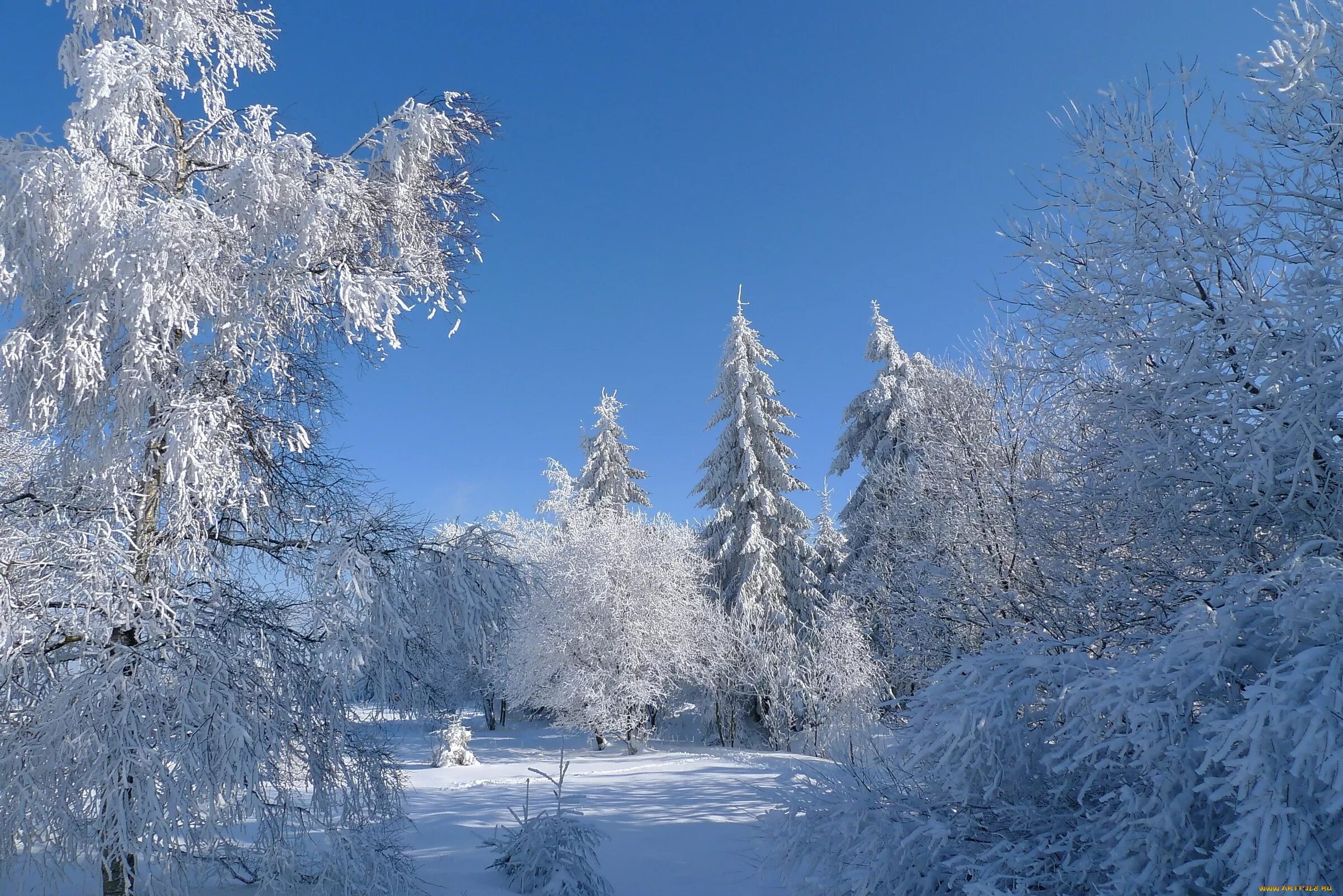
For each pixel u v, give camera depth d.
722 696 25.80
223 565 6.02
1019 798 5.21
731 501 27.25
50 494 5.69
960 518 10.73
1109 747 4.16
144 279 5.13
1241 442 5.20
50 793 4.65
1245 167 5.36
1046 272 6.59
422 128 6.30
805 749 20.47
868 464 23.08
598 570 23.86
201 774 4.66
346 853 5.89
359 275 6.19
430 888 7.25
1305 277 4.90
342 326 6.41
